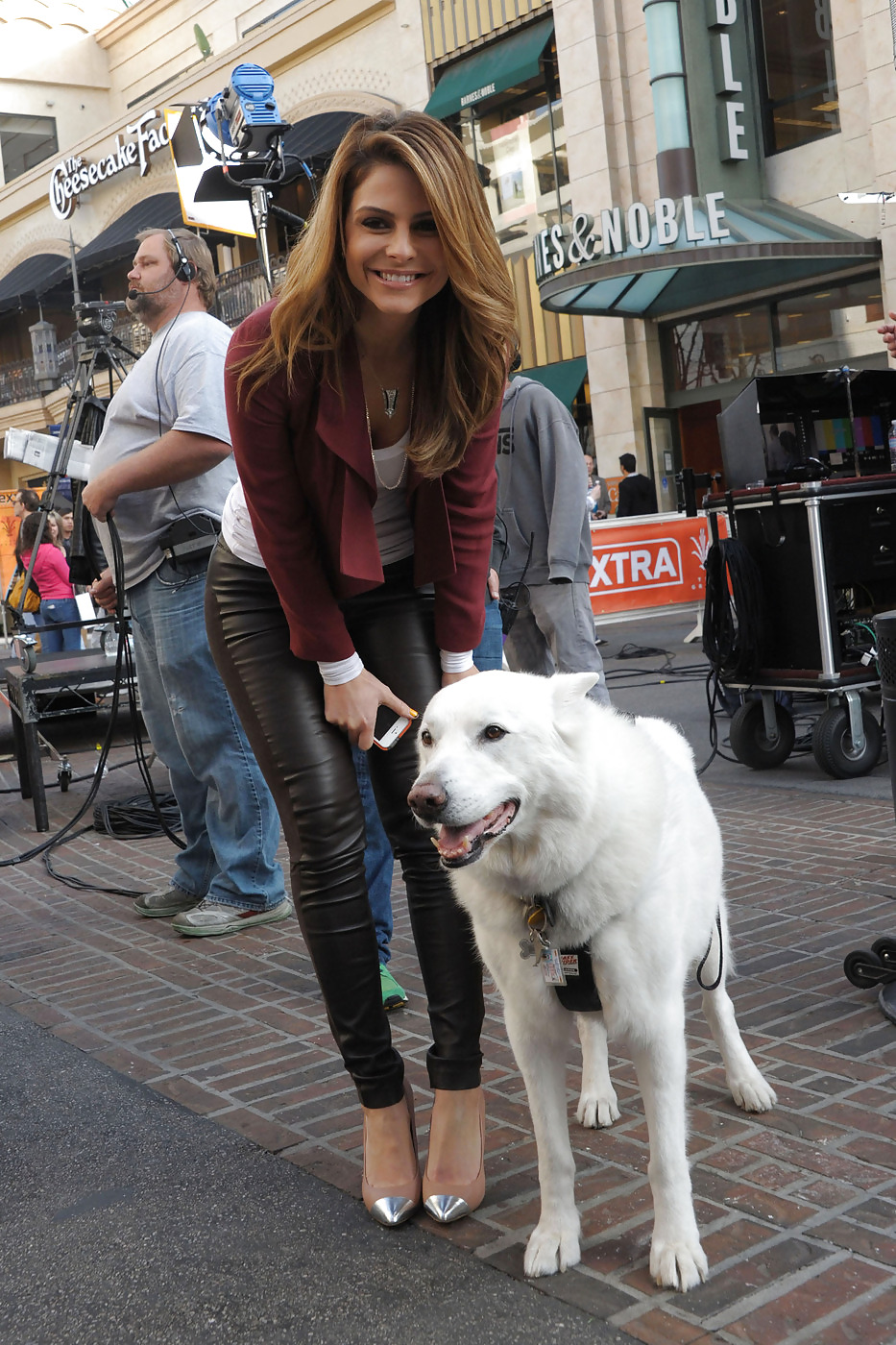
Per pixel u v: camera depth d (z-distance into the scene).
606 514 14.80
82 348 5.89
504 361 2.38
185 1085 3.18
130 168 25.58
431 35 18.80
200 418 4.10
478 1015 2.53
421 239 2.21
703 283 15.73
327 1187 2.57
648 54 15.19
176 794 4.73
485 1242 2.31
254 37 21.53
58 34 30.20
